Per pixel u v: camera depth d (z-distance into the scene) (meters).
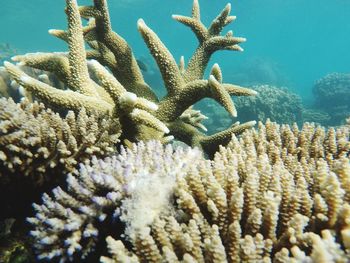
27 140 1.97
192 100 3.35
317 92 22.20
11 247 1.82
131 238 1.42
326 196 1.60
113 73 3.94
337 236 1.49
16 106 2.23
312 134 2.97
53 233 1.60
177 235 1.44
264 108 13.17
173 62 3.38
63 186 2.21
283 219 1.63
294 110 15.36
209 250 1.34
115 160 1.94
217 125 14.20
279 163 2.21
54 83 4.41
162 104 3.46
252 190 1.61
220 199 1.59
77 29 3.05
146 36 3.25
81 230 1.65
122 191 1.70
